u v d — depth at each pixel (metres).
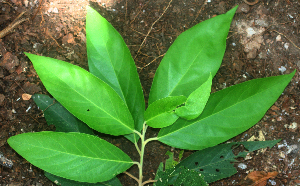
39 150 0.25
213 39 0.30
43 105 0.34
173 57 0.30
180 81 0.30
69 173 0.26
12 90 0.35
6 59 0.35
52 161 0.26
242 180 0.35
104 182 0.32
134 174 0.35
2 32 0.35
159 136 0.31
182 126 0.30
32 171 0.34
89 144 0.27
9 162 0.34
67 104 0.27
